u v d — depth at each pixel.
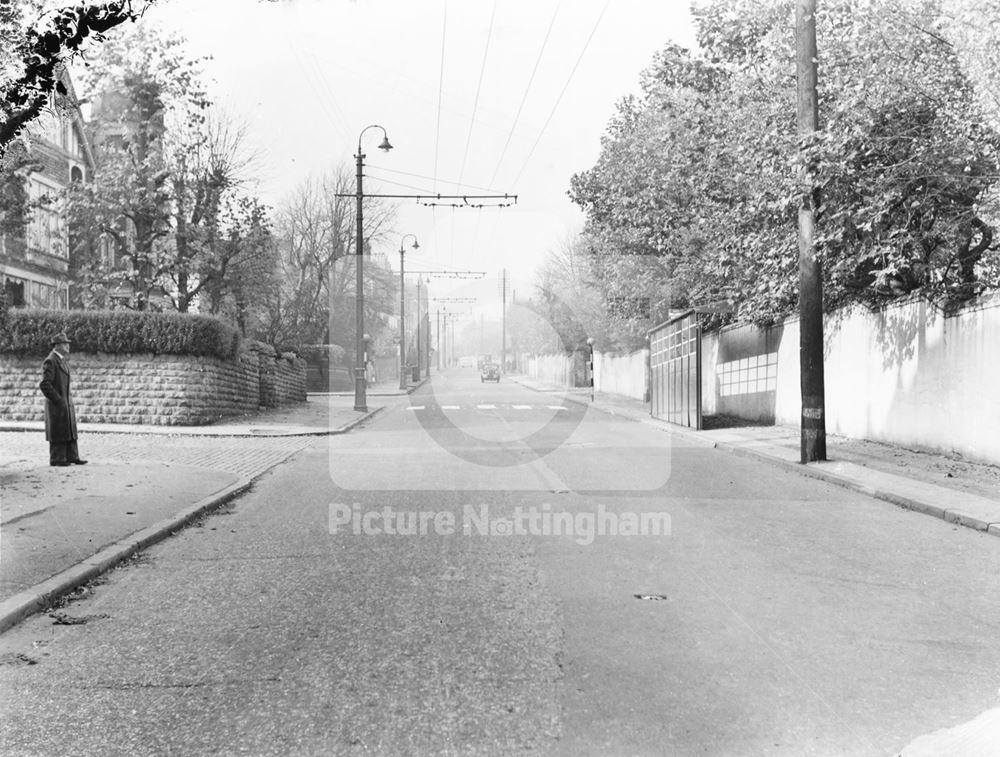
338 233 37.09
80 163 32.41
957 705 4.05
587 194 27.50
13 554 7.19
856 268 15.89
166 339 21.81
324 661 4.65
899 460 13.92
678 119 19.03
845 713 3.95
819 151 12.52
